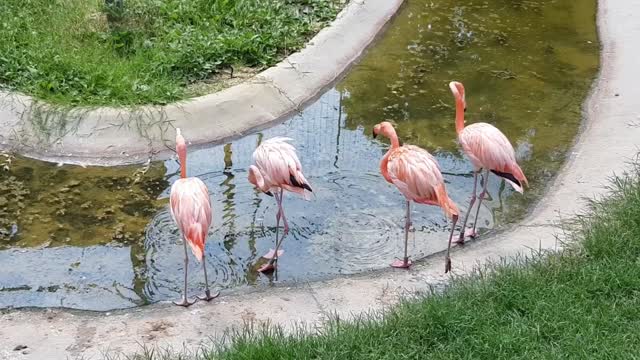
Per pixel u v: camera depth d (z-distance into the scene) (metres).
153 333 4.21
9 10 7.18
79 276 4.77
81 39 7.02
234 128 6.28
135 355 3.98
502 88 7.08
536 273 4.39
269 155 4.70
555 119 6.60
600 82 7.17
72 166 5.84
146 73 6.59
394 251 5.00
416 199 4.59
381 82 7.13
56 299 4.57
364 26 7.87
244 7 7.68
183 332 4.22
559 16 8.49
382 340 3.94
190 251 5.02
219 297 4.54
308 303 4.45
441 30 8.11
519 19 8.40
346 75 7.23
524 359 3.82
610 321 4.04
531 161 5.97
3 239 5.07
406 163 4.55
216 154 6.04
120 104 6.23
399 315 4.10
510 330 3.97
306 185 4.64
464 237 5.07
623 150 5.90
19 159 5.88
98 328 4.26
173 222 5.29
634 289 4.28
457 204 5.48
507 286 4.26
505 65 7.48
